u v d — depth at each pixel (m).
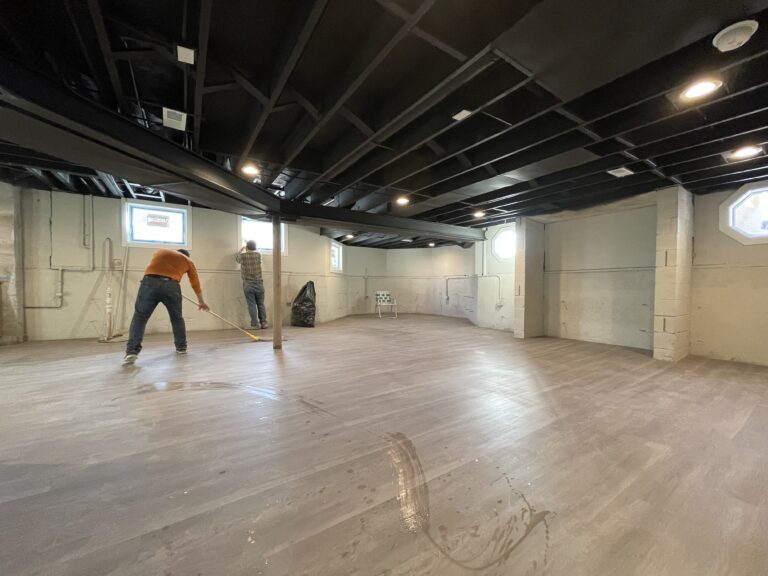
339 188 4.19
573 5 1.41
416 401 2.52
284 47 1.91
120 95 2.24
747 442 1.91
